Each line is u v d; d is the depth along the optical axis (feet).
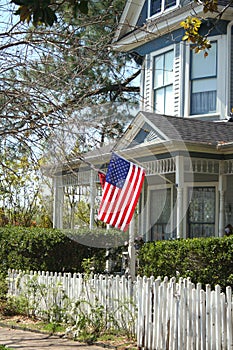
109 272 52.16
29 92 25.95
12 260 52.95
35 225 69.97
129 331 37.01
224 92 62.54
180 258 42.06
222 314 30.94
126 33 71.10
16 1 15.07
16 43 25.45
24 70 27.02
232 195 59.57
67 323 40.63
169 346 33.32
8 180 40.29
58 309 41.63
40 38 27.30
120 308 37.83
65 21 29.60
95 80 32.17
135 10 69.67
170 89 67.21
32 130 25.64
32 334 39.52
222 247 39.96
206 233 61.00
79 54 27.84
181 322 32.89
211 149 53.78
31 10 15.65
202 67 64.28
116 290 38.45
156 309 34.47
